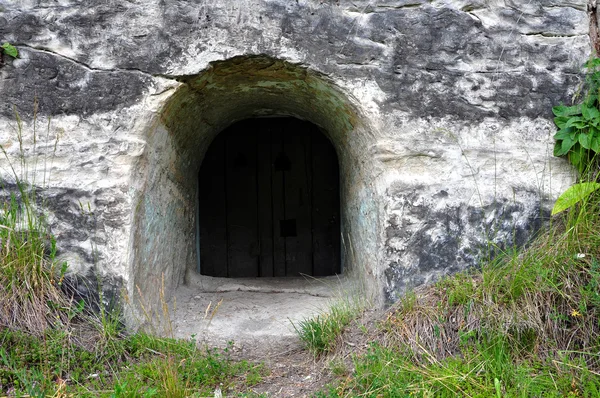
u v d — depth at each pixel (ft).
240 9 9.43
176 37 9.37
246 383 8.52
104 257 9.18
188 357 8.92
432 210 9.57
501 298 8.65
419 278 9.55
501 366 7.78
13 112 9.32
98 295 9.20
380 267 9.70
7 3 9.30
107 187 9.23
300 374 8.86
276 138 15.92
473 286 8.96
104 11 9.32
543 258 8.99
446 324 8.61
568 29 9.80
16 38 9.28
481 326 8.41
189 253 13.42
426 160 9.65
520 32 9.75
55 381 7.93
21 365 7.94
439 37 9.64
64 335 8.52
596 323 8.26
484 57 9.70
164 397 7.59
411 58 9.61
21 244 9.02
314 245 16.05
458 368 7.89
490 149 9.68
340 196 14.62
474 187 9.64
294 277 15.20
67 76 9.33
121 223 9.21
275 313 11.30
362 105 9.60
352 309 10.01
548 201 9.70
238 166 15.93
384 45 9.61
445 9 9.64
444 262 9.57
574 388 7.44
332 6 9.55
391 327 8.88
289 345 9.95
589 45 9.82
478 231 9.61
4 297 8.58
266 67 9.99
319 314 10.59
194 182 14.01
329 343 9.20
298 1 9.50
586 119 9.33
